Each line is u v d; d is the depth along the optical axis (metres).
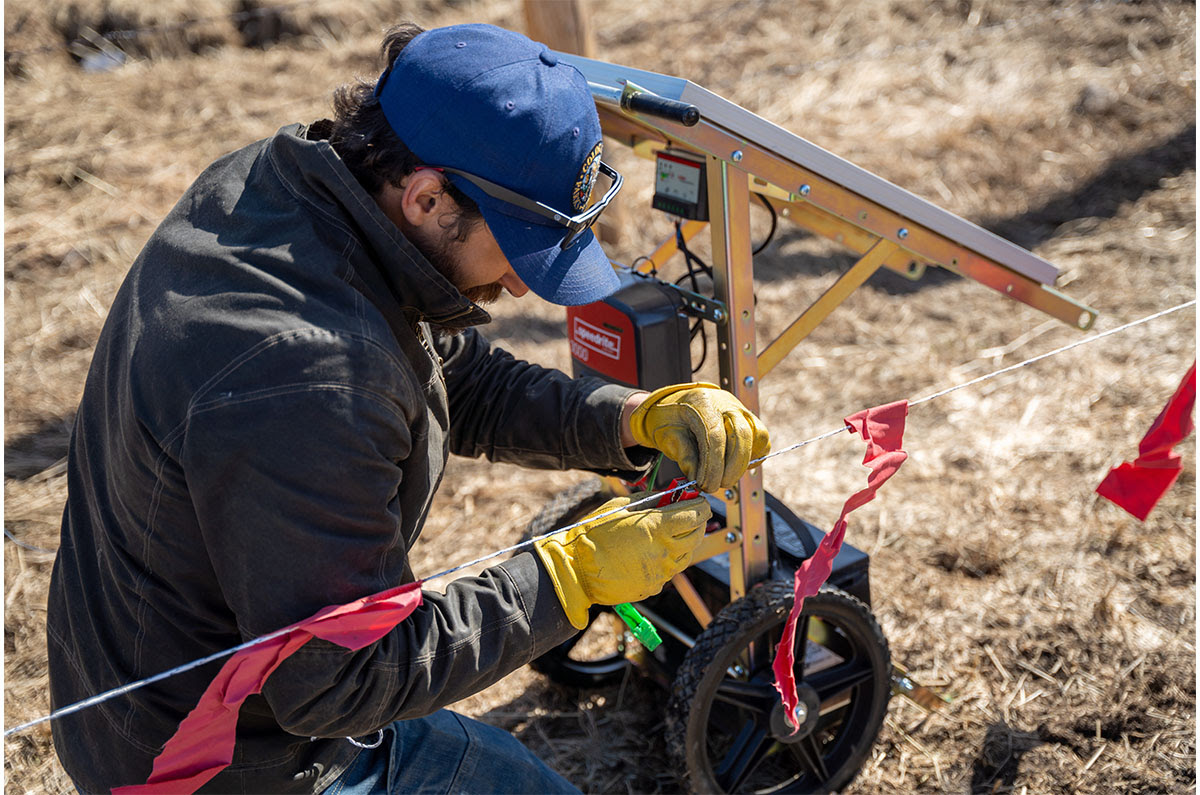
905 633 2.79
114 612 1.35
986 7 6.88
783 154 1.82
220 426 1.14
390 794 1.56
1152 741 2.40
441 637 1.29
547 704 2.70
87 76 6.48
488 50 1.29
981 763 2.41
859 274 2.03
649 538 1.38
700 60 6.45
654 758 2.54
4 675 2.77
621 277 2.15
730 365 2.02
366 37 7.06
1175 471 1.84
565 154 1.30
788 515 2.28
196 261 1.26
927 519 3.22
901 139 5.58
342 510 1.17
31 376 4.16
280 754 1.40
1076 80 6.03
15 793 2.39
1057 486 3.32
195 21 6.85
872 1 7.05
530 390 1.84
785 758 2.43
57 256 4.88
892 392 3.92
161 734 1.35
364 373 1.18
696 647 2.01
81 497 1.45
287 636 1.13
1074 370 3.90
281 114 6.07
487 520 3.37
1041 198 5.10
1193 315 4.14
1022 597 2.88
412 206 1.28
